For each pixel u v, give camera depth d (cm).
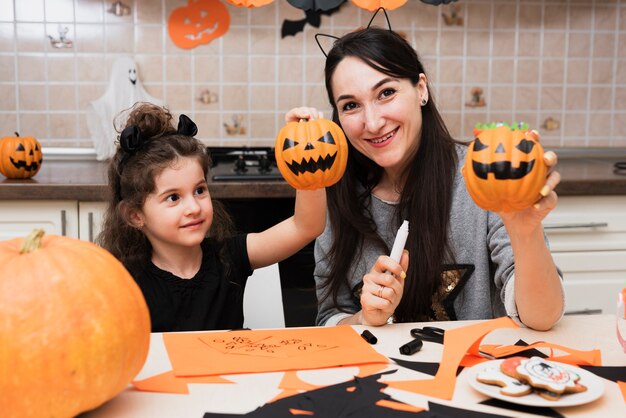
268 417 66
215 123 239
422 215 125
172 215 120
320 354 84
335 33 237
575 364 81
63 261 65
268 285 137
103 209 183
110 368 64
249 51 236
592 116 251
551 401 68
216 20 234
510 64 244
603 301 200
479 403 70
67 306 62
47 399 61
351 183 131
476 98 245
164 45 233
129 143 121
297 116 104
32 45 229
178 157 120
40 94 232
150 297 125
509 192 78
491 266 129
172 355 83
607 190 191
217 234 139
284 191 185
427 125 129
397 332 94
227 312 132
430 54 240
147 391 73
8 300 61
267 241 132
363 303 98
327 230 137
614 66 249
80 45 231
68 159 234
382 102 117
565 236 196
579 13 244
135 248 128
